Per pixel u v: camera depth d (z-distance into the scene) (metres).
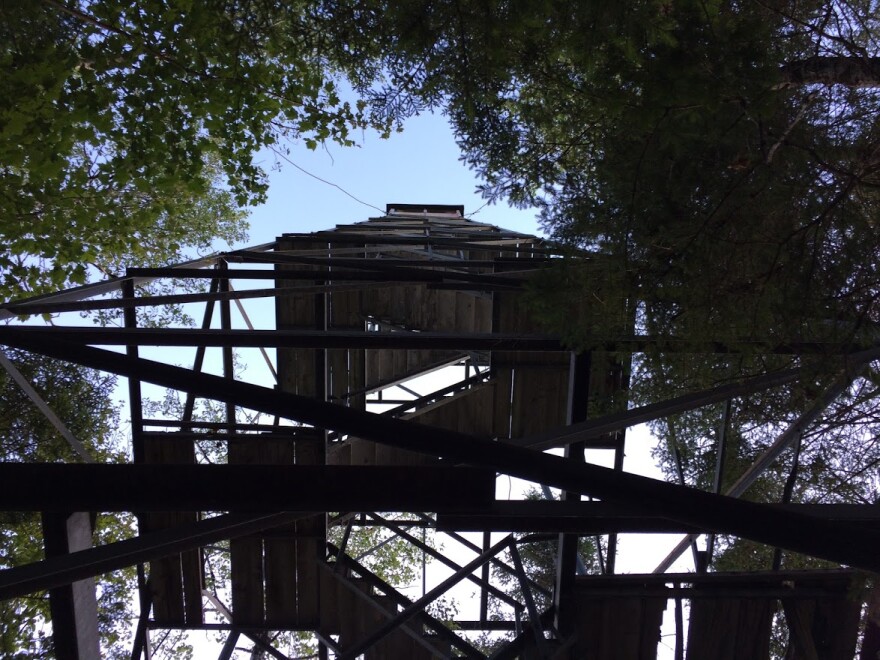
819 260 2.75
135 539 2.21
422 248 8.37
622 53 2.32
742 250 2.81
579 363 3.42
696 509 1.79
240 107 4.88
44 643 7.36
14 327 2.40
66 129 4.44
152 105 4.62
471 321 7.10
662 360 3.31
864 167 2.73
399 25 3.08
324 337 3.46
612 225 2.91
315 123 5.27
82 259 6.29
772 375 3.12
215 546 6.36
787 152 2.64
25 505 1.84
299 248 8.10
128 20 4.34
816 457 4.09
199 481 1.90
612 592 3.54
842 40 2.57
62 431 3.71
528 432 6.16
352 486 1.94
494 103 3.59
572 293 3.03
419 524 5.84
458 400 6.09
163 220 10.86
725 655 3.69
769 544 1.75
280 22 4.43
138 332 3.37
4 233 5.61
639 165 2.65
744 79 2.20
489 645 7.61
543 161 3.43
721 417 4.40
